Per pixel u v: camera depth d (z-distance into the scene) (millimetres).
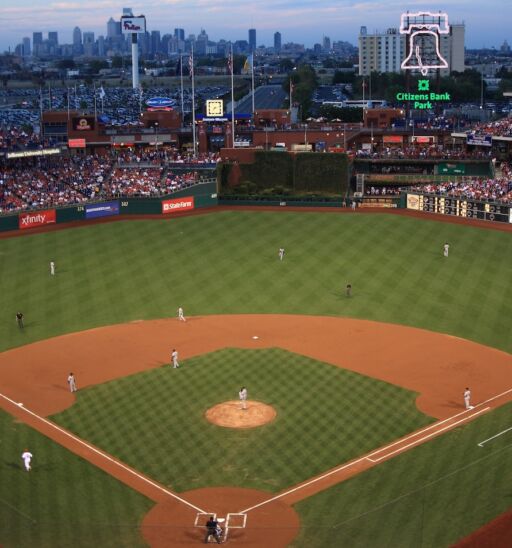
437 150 148500
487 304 75938
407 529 39344
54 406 55000
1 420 52875
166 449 48719
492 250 95312
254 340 67188
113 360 63188
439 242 99500
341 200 124312
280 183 128250
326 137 149000
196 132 151875
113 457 47906
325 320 72062
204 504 42625
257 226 111000
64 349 65812
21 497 43188
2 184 120438
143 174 131625
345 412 53219
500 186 117438
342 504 42219
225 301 78125
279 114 165000
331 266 89625
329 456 47500
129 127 156625
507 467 45094
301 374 59719
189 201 123438
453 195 115125
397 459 46906
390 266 89250
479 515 40281
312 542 38750
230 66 139375
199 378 59250
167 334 69000
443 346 65250
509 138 137250
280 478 45156
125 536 39500
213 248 99000
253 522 40750
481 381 58094
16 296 80625
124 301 78625
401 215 116000
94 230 109938
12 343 67500
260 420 52188
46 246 100938
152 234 107188
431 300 77312
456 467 45531
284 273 87312
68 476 45656
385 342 66312
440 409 53469
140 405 54875
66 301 78875
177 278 86125
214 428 51188
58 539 38969
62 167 132125
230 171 128000
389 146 155000
